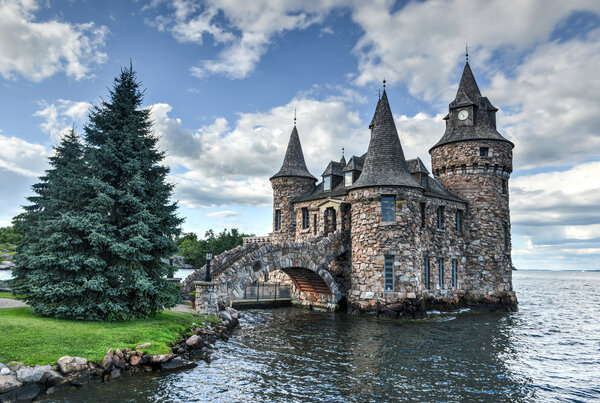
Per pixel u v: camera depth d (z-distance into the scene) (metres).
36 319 15.04
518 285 108.12
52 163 29.78
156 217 17.77
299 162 42.00
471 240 35.34
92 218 16.12
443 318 28.78
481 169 35.56
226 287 24.44
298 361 15.84
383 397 12.19
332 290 30.92
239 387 12.42
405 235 28.20
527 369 15.86
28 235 21.67
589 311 38.22
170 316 18.73
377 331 22.69
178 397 11.27
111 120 18.09
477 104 37.03
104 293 16.17
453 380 14.11
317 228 36.28
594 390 13.45
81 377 11.59
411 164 34.06
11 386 10.15
